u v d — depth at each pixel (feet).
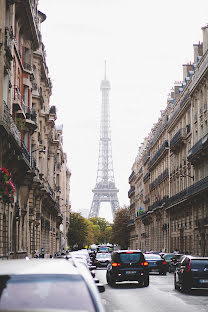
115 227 599.16
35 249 205.57
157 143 370.94
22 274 22.98
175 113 284.00
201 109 225.97
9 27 132.87
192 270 92.02
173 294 91.81
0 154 115.75
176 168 287.28
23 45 169.68
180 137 261.03
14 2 133.49
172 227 296.92
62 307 21.44
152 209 362.53
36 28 176.55
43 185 218.18
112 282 109.81
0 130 112.16
